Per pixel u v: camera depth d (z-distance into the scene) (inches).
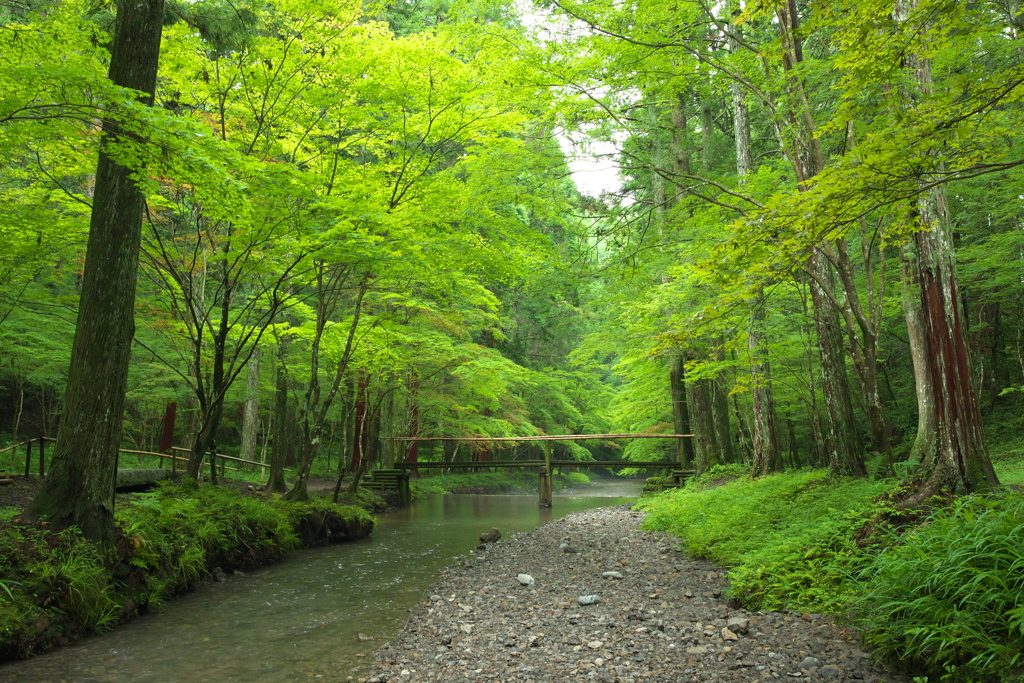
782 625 206.5
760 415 531.8
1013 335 612.7
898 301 478.9
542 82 350.9
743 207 345.7
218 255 406.0
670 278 509.0
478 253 442.3
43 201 368.2
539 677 178.2
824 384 383.9
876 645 174.2
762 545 293.6
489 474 1181.1
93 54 262.8
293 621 256.7
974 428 247.0
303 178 323.6
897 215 197.0
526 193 403.9
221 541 353.4
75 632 228.5
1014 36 303.6
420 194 466.9
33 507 254.7
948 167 180.4
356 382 711.7
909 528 223.1
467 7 358.3
